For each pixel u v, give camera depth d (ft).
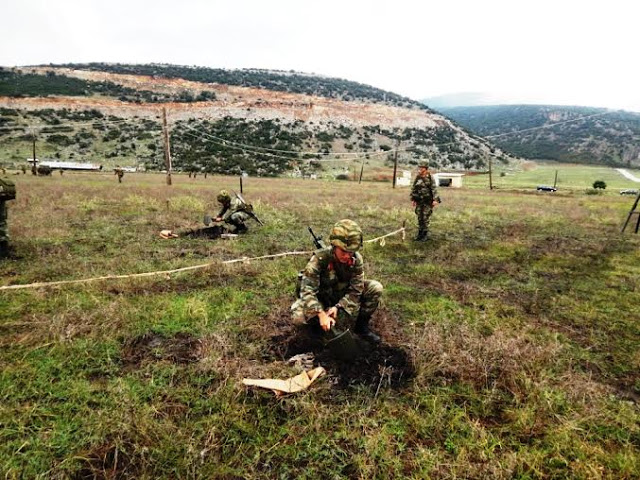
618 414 9.42
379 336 13.17
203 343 12.07
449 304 16.72
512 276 21.40
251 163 257.96
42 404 9.11
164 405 9.09
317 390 9.79
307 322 12.46
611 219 45.37
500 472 7.34
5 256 21.57
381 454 7.88
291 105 398.21
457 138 392.47
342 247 11.39
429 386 10.31
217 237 29.09
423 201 30.09
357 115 402.11
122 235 28.43
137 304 15.26
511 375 10.60
